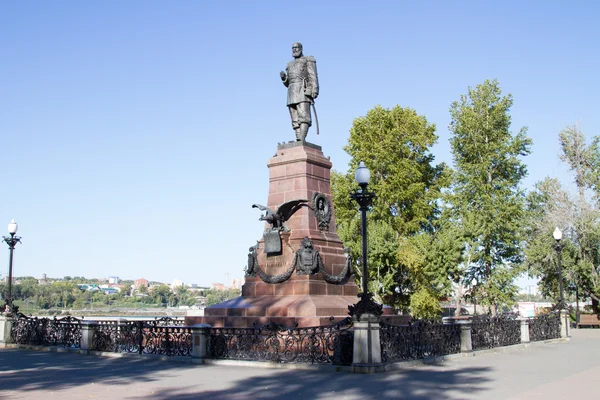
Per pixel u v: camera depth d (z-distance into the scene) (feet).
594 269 150.92
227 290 505.66
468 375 47.16
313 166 73.31
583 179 162.61
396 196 154.10
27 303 356.59
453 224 156.66
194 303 492.54
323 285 68.33
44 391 40.47
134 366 55.47
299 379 45.37
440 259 139.85
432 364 55.11
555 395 37.17
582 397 36.27
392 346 51.88
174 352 61.00
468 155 171.12
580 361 58.44
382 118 161.58
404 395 37.93
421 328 56.65
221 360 56.49
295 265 67.92
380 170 159.74
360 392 39.19
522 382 43.29
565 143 166.40
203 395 38.58
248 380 45.32
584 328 139.23
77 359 62.13
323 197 73.10
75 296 397.80
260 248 71.87
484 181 168.35
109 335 67.46
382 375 46.98
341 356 50.60
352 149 164.76
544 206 166.50
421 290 142.72
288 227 70.59
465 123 167.84
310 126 75.10
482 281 166.09
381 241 139.33
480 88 170.60
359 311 49.52
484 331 69.31
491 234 161.89
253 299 69.87
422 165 163.94
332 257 70.85
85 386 42.78
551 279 160.76
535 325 83.56
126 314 273.54
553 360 59.36
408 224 156.66
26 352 70.74
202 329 58.29
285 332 58.59
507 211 159.84
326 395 38.19
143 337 65.16
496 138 168.04
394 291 152.35
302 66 75.10
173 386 42.63
